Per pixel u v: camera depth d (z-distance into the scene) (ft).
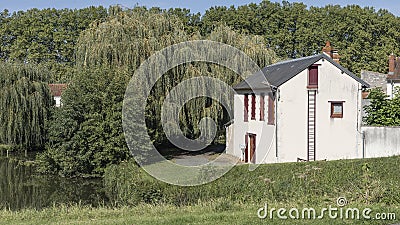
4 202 56.44
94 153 75.36
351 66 175.94
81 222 32.73
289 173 53.47
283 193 45.65
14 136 84.94
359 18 182.70
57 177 75.25
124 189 54.49
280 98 70.23
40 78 90.38
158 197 49.62
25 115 85.20
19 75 87.30
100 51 78.23
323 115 71.61
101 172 75.15
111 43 78.79
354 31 181.57
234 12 185.68
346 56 175.11
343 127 71.92
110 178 63.77
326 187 45.62
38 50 196.54
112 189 62.28
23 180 72.59
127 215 36.40
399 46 183.62
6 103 84.33
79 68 81.82
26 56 195.42
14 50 195.83
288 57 181.47
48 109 87.56
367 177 43.09
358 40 180.24
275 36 180.34
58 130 76.64
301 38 179.73
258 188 47.91
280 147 70.38
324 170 53.88
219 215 32.07
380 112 73.31
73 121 75.87
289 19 183.93
